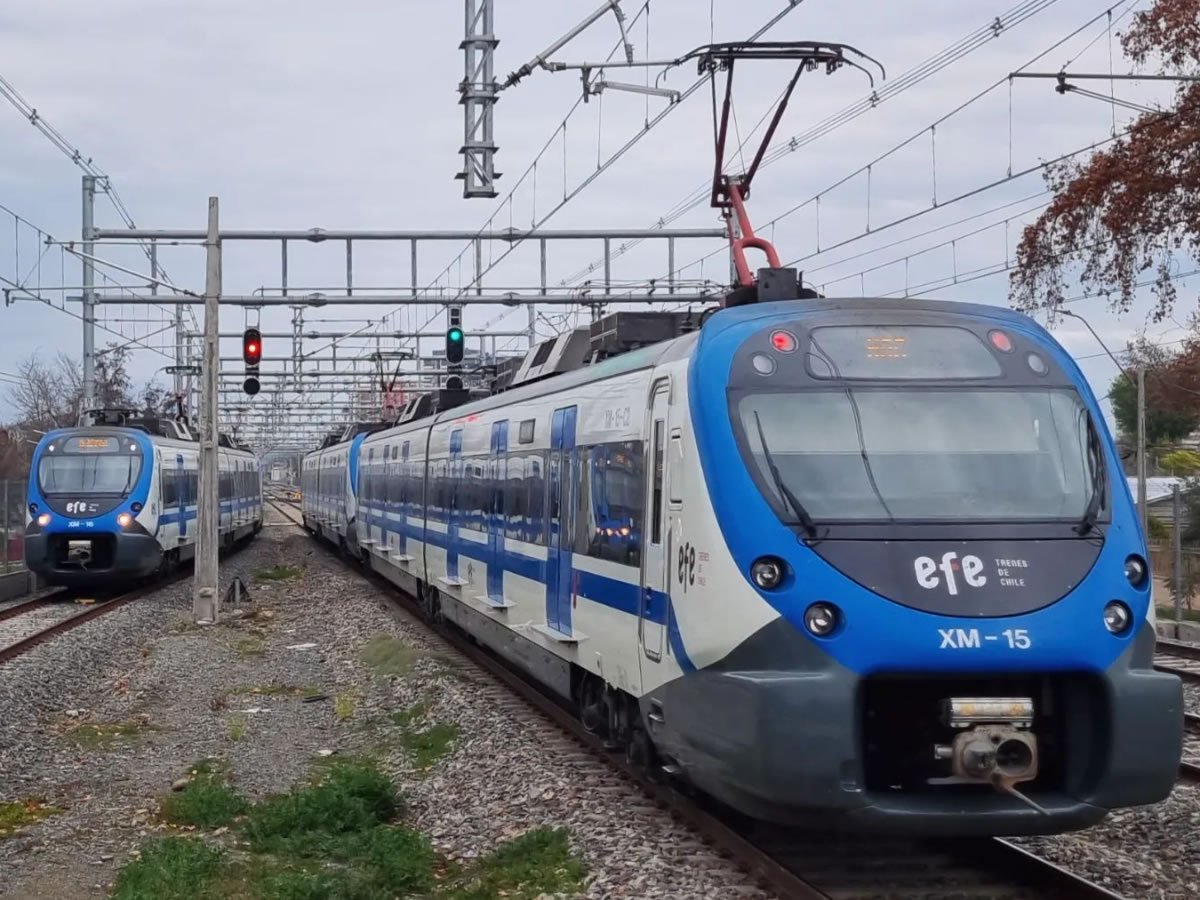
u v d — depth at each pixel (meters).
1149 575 7.49
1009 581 7.16
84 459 27.22
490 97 15.67
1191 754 11.48
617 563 9.73
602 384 10.70
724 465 7.67
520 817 9.36
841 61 12.18
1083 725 7.18
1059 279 23.03
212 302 22.70
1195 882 7.81
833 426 7.72
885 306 8.37
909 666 6.98
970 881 7.70
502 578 14.60
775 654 7.13
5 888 8.05
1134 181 21.06
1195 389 34.44
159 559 27.95
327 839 9.02
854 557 7.22
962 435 7.73
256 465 51.34
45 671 16.41
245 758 11.98
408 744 12.41
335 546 44.25
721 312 8.55
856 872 7.88
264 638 20.80
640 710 9.38
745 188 12.62
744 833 8.67
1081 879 7.30
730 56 12.09
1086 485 7.63
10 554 29.42
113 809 10.12
